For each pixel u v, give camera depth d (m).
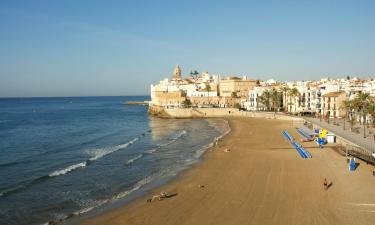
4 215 37.84
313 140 84.19
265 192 43.06
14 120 172.12
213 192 44.03
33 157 72.62
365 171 51.50
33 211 38.97
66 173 56.50
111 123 155.25
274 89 193.50
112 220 35.59
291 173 51.81
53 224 34.97
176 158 67.69
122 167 60.53
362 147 64.19
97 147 85.69
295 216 35.00
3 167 62.88
